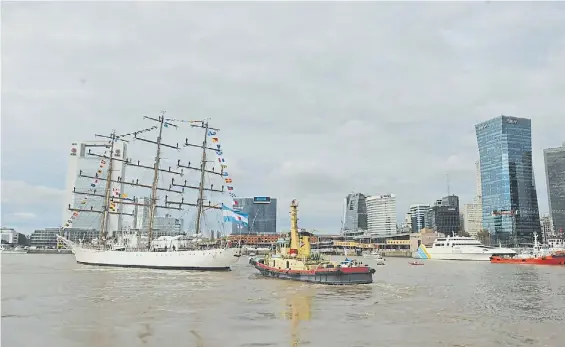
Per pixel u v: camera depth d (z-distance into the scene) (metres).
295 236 80.19
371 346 28.70
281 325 35.09
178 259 96.06
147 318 37.34
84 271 92.56
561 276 92.62
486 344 29.78
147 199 132.88
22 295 51.84
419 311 42.91
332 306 45.38
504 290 63.28
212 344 28.77
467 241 199.38
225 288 60.59
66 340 29.69
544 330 34.38
